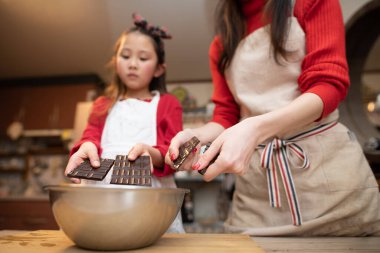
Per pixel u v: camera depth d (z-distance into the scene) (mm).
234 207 809
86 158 659
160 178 826
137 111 947
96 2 2295
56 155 3617
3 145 3770
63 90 3615
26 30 2674
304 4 702
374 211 670
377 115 1452
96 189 388
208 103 3389
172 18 2457
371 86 1488
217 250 435
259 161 742
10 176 3664
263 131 512
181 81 3656
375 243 543
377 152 1246
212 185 3223
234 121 875
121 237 404
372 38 1423
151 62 998
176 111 983
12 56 3160
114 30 2627
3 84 3719
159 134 912
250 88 774
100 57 3156
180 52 2982
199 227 2785
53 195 425
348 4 1502
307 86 645
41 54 3115
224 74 859
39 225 2914
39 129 3539
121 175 474
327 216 659
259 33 763
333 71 606
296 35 706
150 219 410
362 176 683
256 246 467
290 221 692
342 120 1407
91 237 405
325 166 695
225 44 819
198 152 550
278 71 731
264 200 736
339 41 652
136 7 2338
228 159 446
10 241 495
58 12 2420
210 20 2459
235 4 825
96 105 1026
